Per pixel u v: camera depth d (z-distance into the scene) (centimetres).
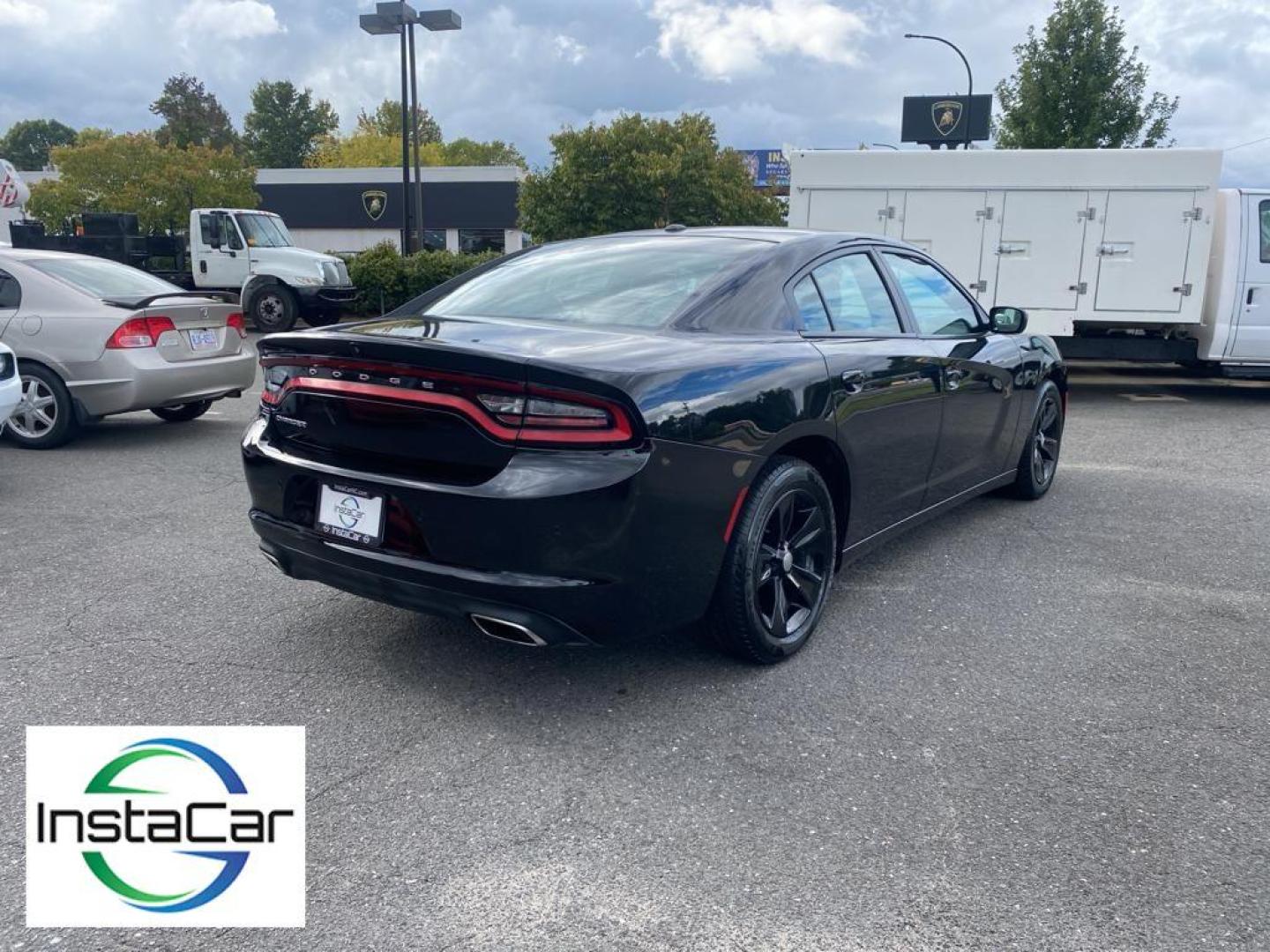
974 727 309
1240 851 246
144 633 379
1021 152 1087
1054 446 612
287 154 8669
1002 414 513
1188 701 330
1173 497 615
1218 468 709
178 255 1948
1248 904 226
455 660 355
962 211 1111
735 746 296
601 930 216
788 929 216
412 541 298
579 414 278
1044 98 2203
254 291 1800
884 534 421
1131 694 335
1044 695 333
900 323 432
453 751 292
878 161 1120
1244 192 1043
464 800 266
